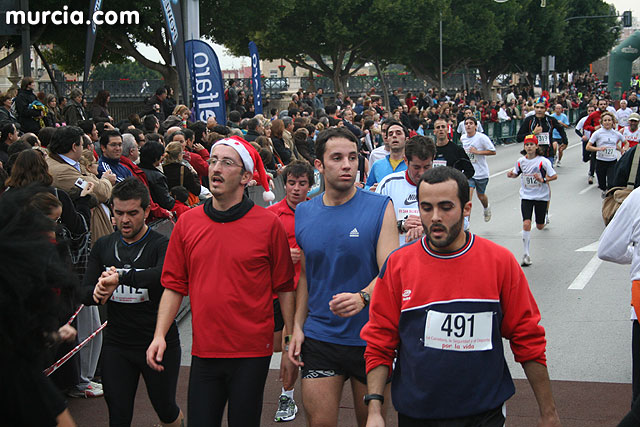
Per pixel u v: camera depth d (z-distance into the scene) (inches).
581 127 693.3
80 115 545.0
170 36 605.0
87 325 217.0
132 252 166.6
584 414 198.4
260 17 1266.0
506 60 2519.7
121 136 309.0
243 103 914.7
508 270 118.1
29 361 83.1
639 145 201.0
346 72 1861.5
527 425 191.8
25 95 477.4
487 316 116.3
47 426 84.2
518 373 233.0
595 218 514.0
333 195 150.9
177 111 532.1
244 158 146.4
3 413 81.8
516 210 558.9
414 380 118.0
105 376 159.9
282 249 149.5
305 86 1939.0
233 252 144.9
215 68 543.2
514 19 2308.1
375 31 1702.8
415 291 117.5
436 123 317.7
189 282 148.8
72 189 228.8
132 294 158.6
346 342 146.0
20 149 242.4
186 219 149.4
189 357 253.3
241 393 143.7
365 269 147.8
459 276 116.3
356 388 150.1
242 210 147.6
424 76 2266.2
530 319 118.6
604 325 278.7
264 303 146.7
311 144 551.8
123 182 165.8
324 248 148.1
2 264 79.9
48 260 83.7
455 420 116.6
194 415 145.1
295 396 217.6
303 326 152.2
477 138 471.2
